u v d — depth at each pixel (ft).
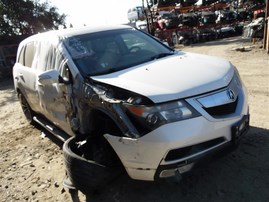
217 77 10.40
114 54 13.33
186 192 10.92
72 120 12.46
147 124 9.26
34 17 75.66
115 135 10.14
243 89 11.41
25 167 15.24
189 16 66.74
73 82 12.12
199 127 9.30
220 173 11.63
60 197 12.09
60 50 13.41
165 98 9.30
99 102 10.50
